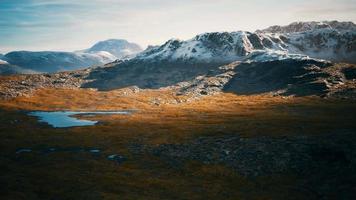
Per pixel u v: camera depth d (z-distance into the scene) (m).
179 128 139.38
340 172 83.62
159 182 84.38
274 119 146.62
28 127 151.38
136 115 185.38
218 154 100.88
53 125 157.88
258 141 107.25
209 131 127.75
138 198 74.38
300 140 103.62
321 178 82.69
